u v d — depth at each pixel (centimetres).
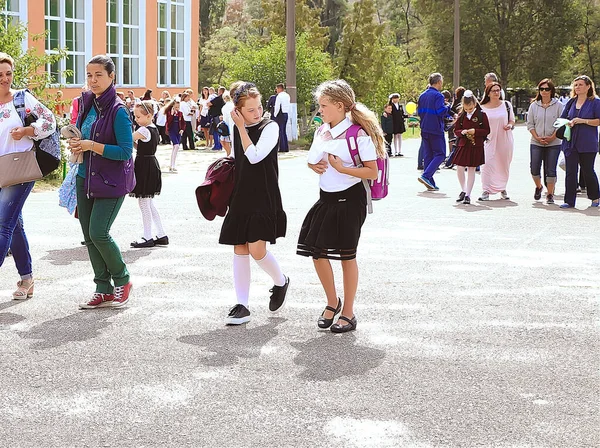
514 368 582
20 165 737
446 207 1434
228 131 1162
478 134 1459
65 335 656
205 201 698
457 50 5409
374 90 4062
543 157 1509
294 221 1252
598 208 1427
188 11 5531
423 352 617
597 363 595
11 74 748
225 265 932
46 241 1069
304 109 3403
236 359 598
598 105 1407
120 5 5003
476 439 460
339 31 8094
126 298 746
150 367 579
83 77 4719
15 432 466
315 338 653
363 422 483
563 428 476
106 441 455
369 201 678
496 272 899
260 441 455
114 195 725
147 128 1023
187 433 466
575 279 868
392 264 938
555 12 7506
